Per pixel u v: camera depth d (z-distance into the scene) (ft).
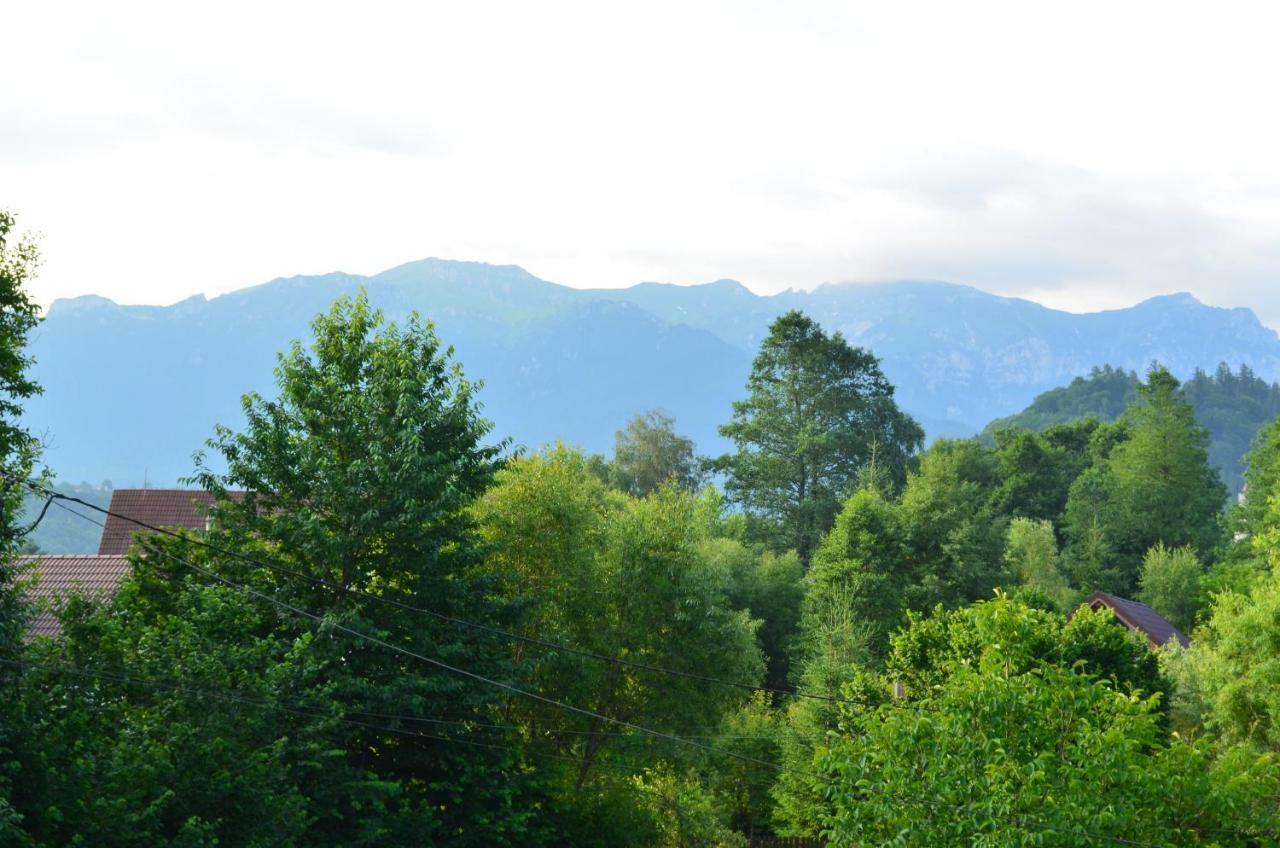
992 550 223.10
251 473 96.02
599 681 124.88
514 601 102.68
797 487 308.19
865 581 195.62
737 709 151.74
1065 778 66.18
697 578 129.49
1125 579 296.10
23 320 81.92
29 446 77.46
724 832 125.49
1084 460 386.93
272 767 68.08
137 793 58.59
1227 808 67.72
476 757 95.91
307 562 93.71
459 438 99.91
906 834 67.26
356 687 86.22
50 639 67.62
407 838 89.04
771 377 317.83
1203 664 137.69
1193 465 307.78
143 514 171.01
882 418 325.62
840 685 150.30
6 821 49.70
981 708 69.72
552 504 123.24
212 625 75.20
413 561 95.71
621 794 113.29
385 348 100.99
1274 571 125.49
